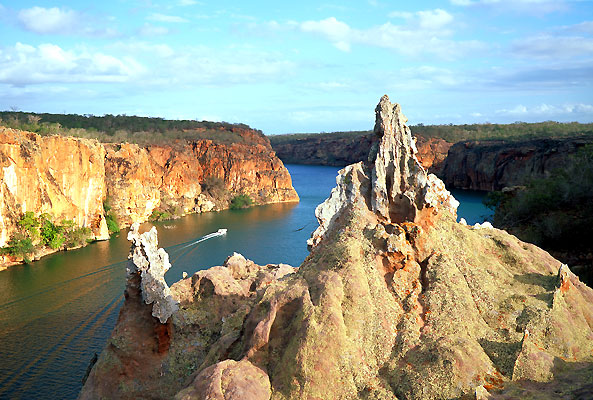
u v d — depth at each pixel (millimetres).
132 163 156375
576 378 24656
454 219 36125
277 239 130000
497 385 24328
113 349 35062
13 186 100500
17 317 69375
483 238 34812
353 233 31703
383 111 33469
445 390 23984
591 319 30094
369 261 29938
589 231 71375
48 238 107062
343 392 24375
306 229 145500
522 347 25859
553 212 83438
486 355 26047
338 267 29453
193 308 40219
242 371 25188
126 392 33844
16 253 98000
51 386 49812
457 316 27906
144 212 159375
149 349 35438
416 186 32406
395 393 24562
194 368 34969
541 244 75062
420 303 28750
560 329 27719
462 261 31531
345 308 27344
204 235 136125
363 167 35000
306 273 30516
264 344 26766
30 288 83062
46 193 110188
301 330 25828
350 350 25531
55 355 56906
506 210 97688
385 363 26047
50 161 113562
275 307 27859
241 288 43094
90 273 91875
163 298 35562
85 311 71812
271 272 47906
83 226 121562
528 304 29453
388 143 33188
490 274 31812
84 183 122188
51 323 66938
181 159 188000
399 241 29828
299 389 24375
